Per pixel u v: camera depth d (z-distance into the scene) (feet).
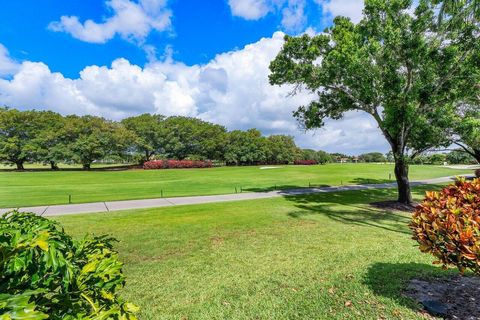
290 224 31.45
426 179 97.35
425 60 39.06
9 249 4.40
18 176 104.83
